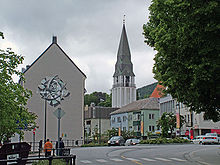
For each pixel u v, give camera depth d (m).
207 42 15.34
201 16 14.91
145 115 88.12
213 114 20.53
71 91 61.25
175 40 16.42
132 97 156.88
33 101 58.34
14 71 10.43
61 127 59.50
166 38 16.50
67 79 61.34
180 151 29.47
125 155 25.48
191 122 68.62
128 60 158.25
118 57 159.62
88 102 163.38
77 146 55.88
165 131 53.09
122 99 155.50
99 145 52.69
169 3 15.79
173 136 75.31
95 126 108.19
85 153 28.17
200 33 15.25
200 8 14.65
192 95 17.58
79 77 62.28
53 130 58.91
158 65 18.91
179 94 18.39
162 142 46.69
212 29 14.73
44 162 14.46
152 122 88.56
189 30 15.34
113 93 158.88
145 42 22.50
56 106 59.59
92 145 52.94
